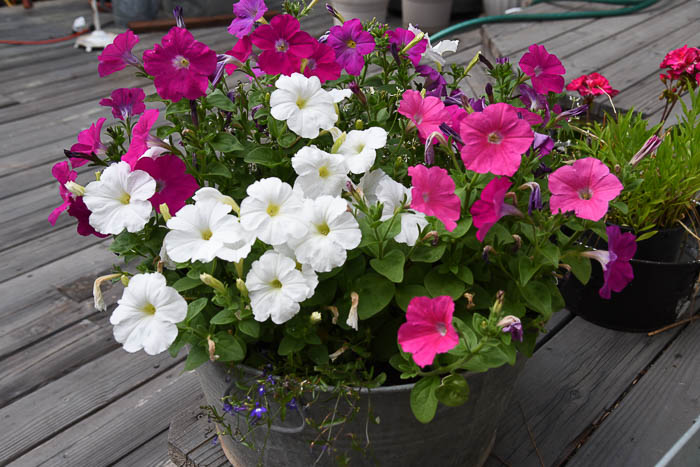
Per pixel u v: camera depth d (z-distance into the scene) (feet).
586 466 4.00
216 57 3.21
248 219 3.02
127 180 3.10
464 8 13.39
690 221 4.92
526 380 4.50
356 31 3.54
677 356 4.64
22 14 13.96
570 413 4.28
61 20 13.56
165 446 4.28
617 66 7.55
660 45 8.29
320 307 3.29
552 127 3.67
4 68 10.93
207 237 3.08
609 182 2.94
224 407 3.34
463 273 3.24
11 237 6.35
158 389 4.64
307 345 3.38
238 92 3.57
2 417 4.45
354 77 3.73
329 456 3.43
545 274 3.43
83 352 4.92
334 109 3.34
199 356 3.14
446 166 3.61
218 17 13.11
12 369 4.79
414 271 3.34
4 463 4.18
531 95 3.68
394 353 3.42
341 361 3.42
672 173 4.55
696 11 9.78
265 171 3.59
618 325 4.83
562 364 4.61
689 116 4.90
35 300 5.45
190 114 3.51
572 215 3.08
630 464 4.00
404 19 12.82
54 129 8.68
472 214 3.01
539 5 10.70
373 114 3.61
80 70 10.92
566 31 9.14
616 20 9.61
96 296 3.35
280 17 3.26
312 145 3.27
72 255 6.11
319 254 3.01
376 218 3.07
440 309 2.88
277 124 3.54
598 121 6.48
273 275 3.03
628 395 4.38
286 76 3.26
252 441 3.57
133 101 3.55
